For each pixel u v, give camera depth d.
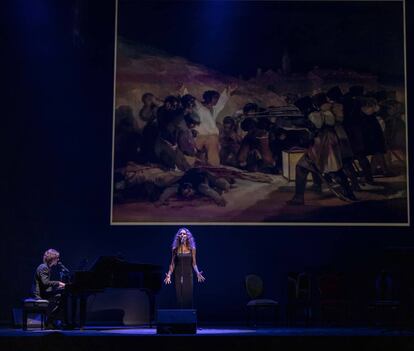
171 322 9.05
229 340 8.72
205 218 11.94
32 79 12.22
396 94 12.08
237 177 12.00
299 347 8.72
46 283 10.11
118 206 12.00
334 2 12.15
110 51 12.20
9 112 12.18
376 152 12.02
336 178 11.98
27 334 8.80
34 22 12.25
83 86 12.18
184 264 10.62
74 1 12.22
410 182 12.00
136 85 12.12
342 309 11.55
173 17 12.20
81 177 12.09
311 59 12.13
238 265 11.90
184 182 12.00
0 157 12.12
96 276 9.89
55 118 12.19
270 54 12.16
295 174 11.98
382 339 8.73
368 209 11.93
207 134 12.08
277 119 12.07
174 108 12.09
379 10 12.15
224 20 12.21
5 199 12.06
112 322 11.52
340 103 12.08
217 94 12.11
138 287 10.11
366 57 12.13
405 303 11.66
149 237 11.96
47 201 12.06
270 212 11.94
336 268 11.84
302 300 11.22
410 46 12.11
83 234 11.99
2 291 11.88
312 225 11.93
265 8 12.20
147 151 12.06
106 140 12.10
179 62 12.16
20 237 12.00
